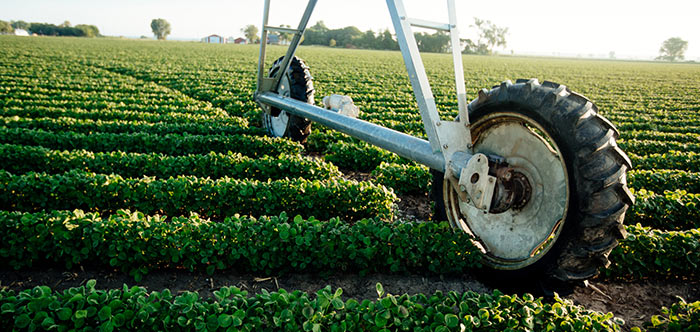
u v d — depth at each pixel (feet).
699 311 9.89
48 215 12.87
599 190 9.20
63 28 433.89
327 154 25.95
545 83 10.32
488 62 202.28
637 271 13.47
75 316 8.46
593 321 9.46
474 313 9.49
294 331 8.73
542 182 10.78
